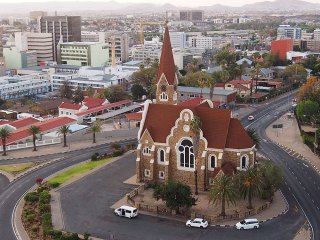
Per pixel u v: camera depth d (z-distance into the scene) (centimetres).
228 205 12331
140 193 13350
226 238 10594
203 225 11100
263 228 11100
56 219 11675
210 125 13388
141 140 14150
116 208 12325
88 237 10519
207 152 13238
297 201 12838
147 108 14362
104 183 14250
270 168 12688
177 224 11388
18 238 10706
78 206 12525
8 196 13538
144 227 11231
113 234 10869
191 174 13600
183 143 13575
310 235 10738
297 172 15325
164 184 12206
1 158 17550
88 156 17675
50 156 17800
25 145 19000
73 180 14575
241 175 12181
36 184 14525
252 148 13300
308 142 18688
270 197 12688
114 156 17162
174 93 15262
